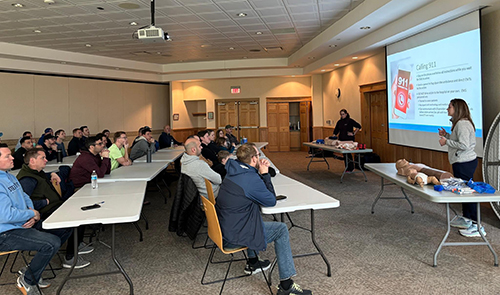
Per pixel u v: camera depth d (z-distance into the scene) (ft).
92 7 18.93
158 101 43.60
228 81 43.80
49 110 32.81
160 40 17.31
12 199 8.68
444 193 9.75
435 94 18.16
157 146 27.43
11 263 10.84
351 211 15.96
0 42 26.32
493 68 15.65
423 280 9.07
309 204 8.84
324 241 12.18
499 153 13.62
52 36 24.99
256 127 43.93
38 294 8.60
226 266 10.42
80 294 8.83
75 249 8.46
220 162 14.07
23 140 18.97
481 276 9.18
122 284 9.35
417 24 17.74
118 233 13.76
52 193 10.86
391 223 14.01
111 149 16.92
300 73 39.93
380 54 25.95
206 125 44.60
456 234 12.45
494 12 15.42
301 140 44.11
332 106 37.24
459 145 12.42
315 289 8.75
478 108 15.26
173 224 12.21
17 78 30.42
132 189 11.34
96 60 32.83
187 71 40.06
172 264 10.63
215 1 18.54
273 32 25.64
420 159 21.53
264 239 8.18
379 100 27.86
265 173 9.04
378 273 9.57
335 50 28.78
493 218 14.02
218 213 8.50
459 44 16.21
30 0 17.57
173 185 23.99
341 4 19.45
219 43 29.09
